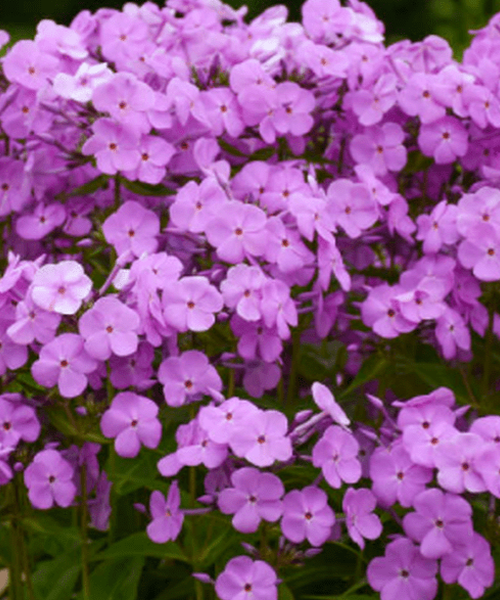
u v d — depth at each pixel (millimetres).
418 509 4762
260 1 19234
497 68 6055
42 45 5973
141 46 6312
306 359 6055
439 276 5520
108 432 4871
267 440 4535
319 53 6016
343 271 5336
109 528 5680
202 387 4871
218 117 5719
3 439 4887
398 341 5836
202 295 4797
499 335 5898
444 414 4867
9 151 6270
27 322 4664
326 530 4715
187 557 5230
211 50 6160
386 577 4906
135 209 5551
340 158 6309
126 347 4648
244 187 5516
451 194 6129
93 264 6059
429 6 17953
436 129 5934
